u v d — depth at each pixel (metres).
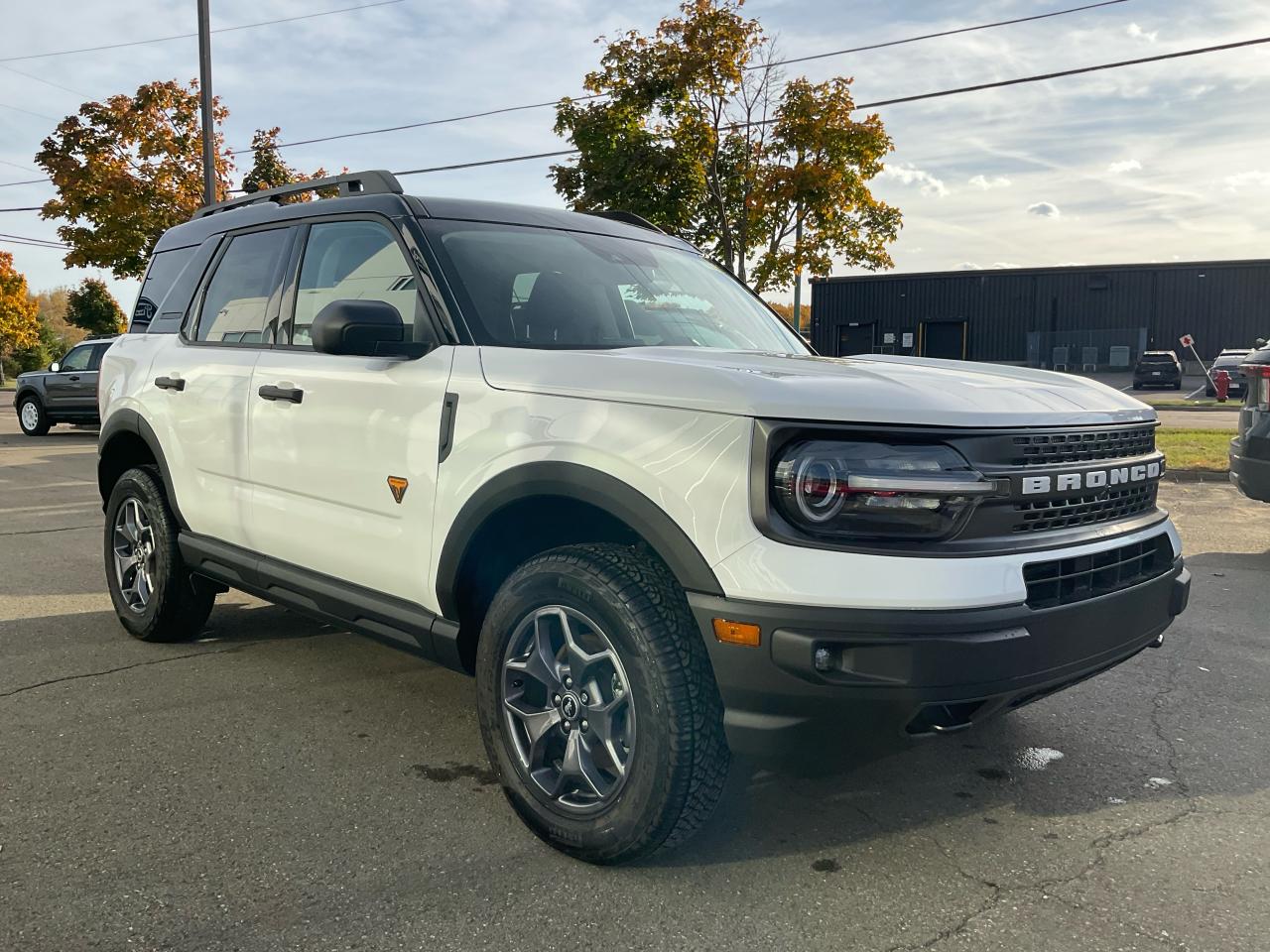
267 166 21.02
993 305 44.25
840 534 2.33
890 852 2.76
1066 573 2.58
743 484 2.35
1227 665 4.46
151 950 2.27
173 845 2.76
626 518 2.53
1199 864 2.70
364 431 3.27
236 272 4.23
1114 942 2.32
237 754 3.41
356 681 4.18
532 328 3.21
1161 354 34.44
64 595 5.63
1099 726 3.74
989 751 3.49
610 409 2.61
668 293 3.78
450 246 3.35
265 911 2.43
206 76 16.69
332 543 3.44
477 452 2.87
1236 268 40.88
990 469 2.44
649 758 2.47
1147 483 2.97
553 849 2.75
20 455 14.04
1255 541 7.30
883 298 46.06
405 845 2.78
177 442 4.27
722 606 2.35
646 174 13.22
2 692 4.00
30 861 2.66
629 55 13.27
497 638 2.83
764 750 2.38
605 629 2.56
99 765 3.30
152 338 4.69
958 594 2.31
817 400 2.38
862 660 2.27
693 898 2.51
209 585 4.57
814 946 2.31
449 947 2.30
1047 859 2.73
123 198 19.05
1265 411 6.29
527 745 2.82
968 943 2.32
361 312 3.00
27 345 55.62
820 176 13.30
